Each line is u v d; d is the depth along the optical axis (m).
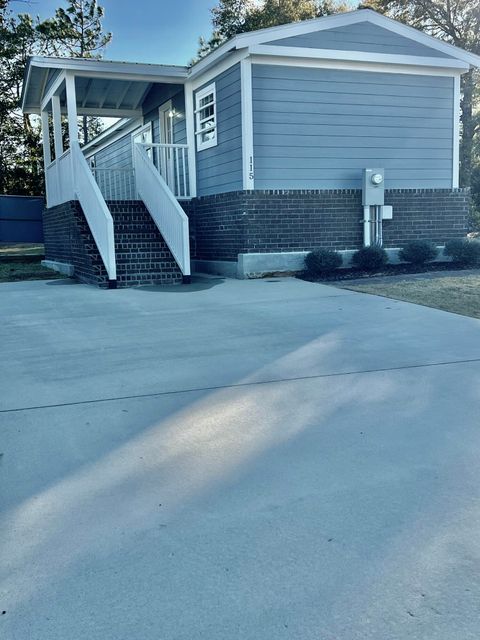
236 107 10.06
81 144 21.69
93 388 4.20
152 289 8.98
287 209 10.15
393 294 7.81
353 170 10.57
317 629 1.81
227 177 10.62
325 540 2.28
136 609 1.92
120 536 2.33
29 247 19.36
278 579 2.05
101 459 3.04
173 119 13.01
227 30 26.95
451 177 11.28
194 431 3.38
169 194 9.95
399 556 2.17
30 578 2.08
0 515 2.51
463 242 10.69
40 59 10.44
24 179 25.16
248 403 3.83
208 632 1.81
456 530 2.33
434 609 1.89
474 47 21.38
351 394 3.96
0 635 1.80
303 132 10.18
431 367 4.55
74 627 1.84
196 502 2.59
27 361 4.98
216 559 2.17
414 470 2.86
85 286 9.63
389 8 21.95
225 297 8.02
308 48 9.90
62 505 2.58
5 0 24.36
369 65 10.42
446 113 11.10
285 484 2.74
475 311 6.62
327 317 6.48
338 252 10.39
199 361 4.84
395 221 10.92
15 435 3.37
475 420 3.48
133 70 11.01
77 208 10.77
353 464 2.94
